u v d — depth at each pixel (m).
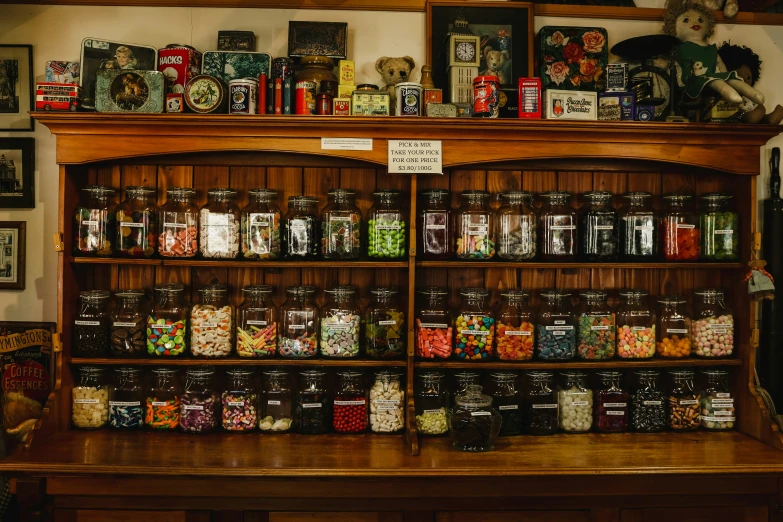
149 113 2.50
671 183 2.99
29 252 2.96
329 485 2.36
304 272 2.93
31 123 2.95
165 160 2.86
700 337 2.82
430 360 2.73
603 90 2.97
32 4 2.96
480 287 2.91
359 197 2.93
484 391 2.85
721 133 2.63
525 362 2.72
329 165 2.89
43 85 2.59
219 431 2.74
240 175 2.92
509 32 2.99
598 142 2.64
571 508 2.44
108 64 2.73
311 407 2.70
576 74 2.97
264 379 2.77
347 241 2.72
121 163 2.87
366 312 2.80
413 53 3.01
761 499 2.47
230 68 2.83
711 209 2.82
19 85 2.95
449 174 2.94
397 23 3.01
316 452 2.48
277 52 2.99
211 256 2.71
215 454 2.44
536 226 2.80
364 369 2.78
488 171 2.95
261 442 2.60
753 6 3.12
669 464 2.38
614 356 2.80
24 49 2.94
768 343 2.98
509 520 2.44
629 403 2.82
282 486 2.36
